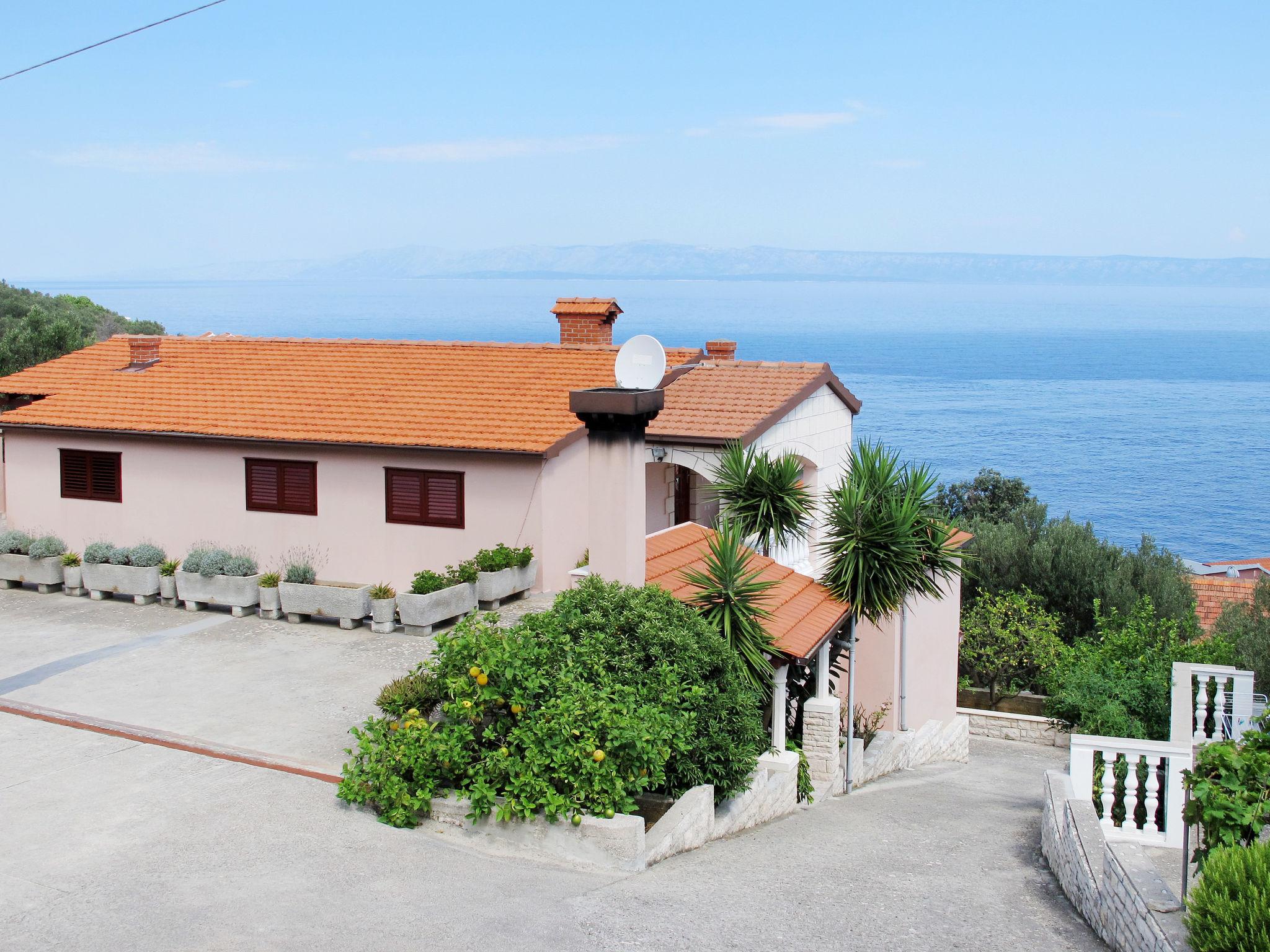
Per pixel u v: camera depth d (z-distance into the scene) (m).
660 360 13.41
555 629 11.38
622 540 13.05
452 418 19.14
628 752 10.03
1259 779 8.03
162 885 8.74
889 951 8.42
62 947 7.74
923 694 20.72
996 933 8.99
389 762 10.34
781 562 20.02
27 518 21.39
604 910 8.70
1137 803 12.16
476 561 17.75
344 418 19.52
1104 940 8.84
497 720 10.65
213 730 12.57
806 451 22.12
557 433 18.36
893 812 13.83
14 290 71.06
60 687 14.20
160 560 18.95
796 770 13.31
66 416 20.91
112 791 10.73
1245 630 23.05
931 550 16.55
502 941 8.05
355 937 8.01
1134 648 22.59
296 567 17.86
